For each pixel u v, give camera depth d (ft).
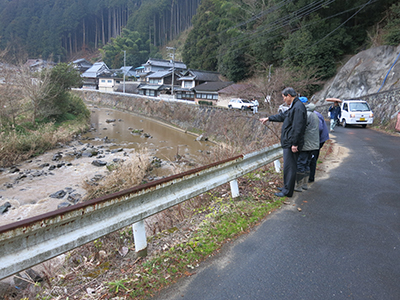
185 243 10.39
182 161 49.11
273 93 57.16
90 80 233.96
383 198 15.05
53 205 31.45
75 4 354.13
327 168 21.45
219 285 8.07
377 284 8.11
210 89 130.11
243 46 127.54
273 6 109.29
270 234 11.16
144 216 8.93
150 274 8.55
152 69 212.84
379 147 30.73
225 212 13.08
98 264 10.03
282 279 8.35
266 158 16.88
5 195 34.30
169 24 325.83
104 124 102.68
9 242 5.96
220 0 181.06
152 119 119.96
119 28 381.19
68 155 54.85
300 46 90.99
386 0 86.48
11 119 62.13
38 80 70.18
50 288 8.95
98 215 7.72
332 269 8.84
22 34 294.87
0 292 11.69
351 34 95.09
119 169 36.06
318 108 86.38
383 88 68.28
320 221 12.30
